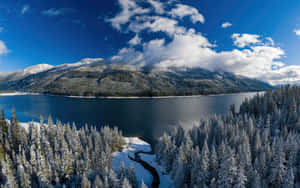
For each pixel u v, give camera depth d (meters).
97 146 70.81
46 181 55.12
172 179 60.78
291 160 47.50
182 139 85.12
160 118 180.38
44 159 57.47
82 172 60.53
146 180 62.38
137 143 103.81
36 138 74.06
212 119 116.75
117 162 76.56
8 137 78.94
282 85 139.25
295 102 99.00
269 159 51.62
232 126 86.19
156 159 77.12
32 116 185.12
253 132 78.44
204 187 45.06
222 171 42.47
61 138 80.62
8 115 186.75
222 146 55.66
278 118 94.12
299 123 84.75
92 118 181.00
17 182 51.41
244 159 46.69
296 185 39.84
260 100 123.56
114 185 45.00
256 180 40.25
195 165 50.53
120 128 142.50
